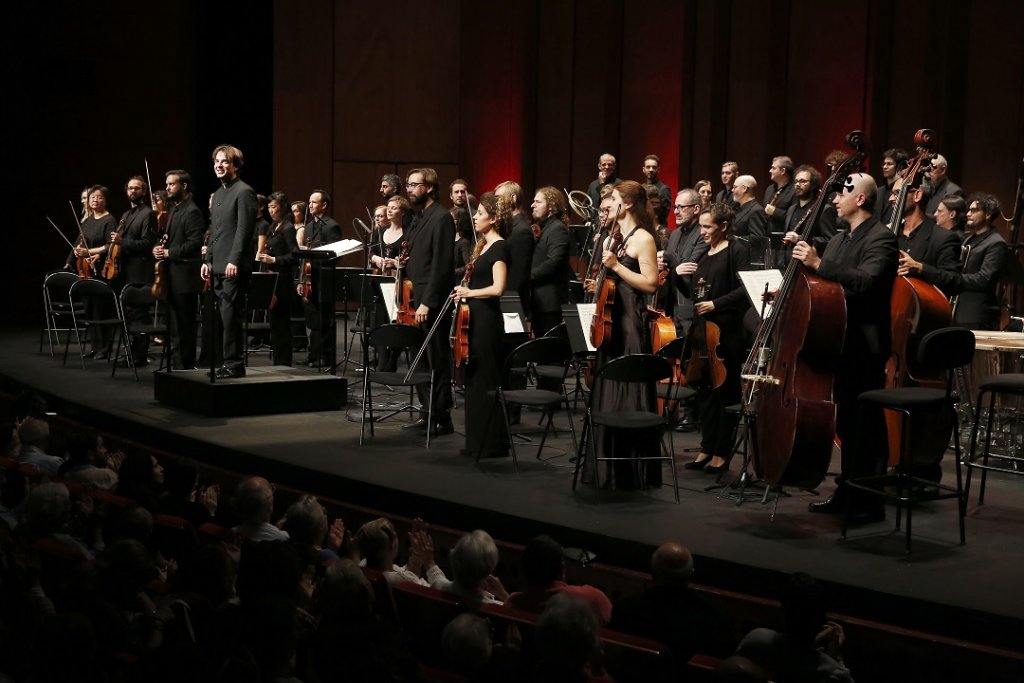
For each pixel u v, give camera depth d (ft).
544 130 46.70
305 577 14.03
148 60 49.52
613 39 44.39
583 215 31.45
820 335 17.02
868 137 37.88
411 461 22.25
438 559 19.13
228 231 27.58
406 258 26.99
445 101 49.80
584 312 20.62
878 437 18.06
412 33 49.83
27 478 18.26
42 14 48.44
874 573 15.23
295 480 21.89
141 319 35.01
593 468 19.72
